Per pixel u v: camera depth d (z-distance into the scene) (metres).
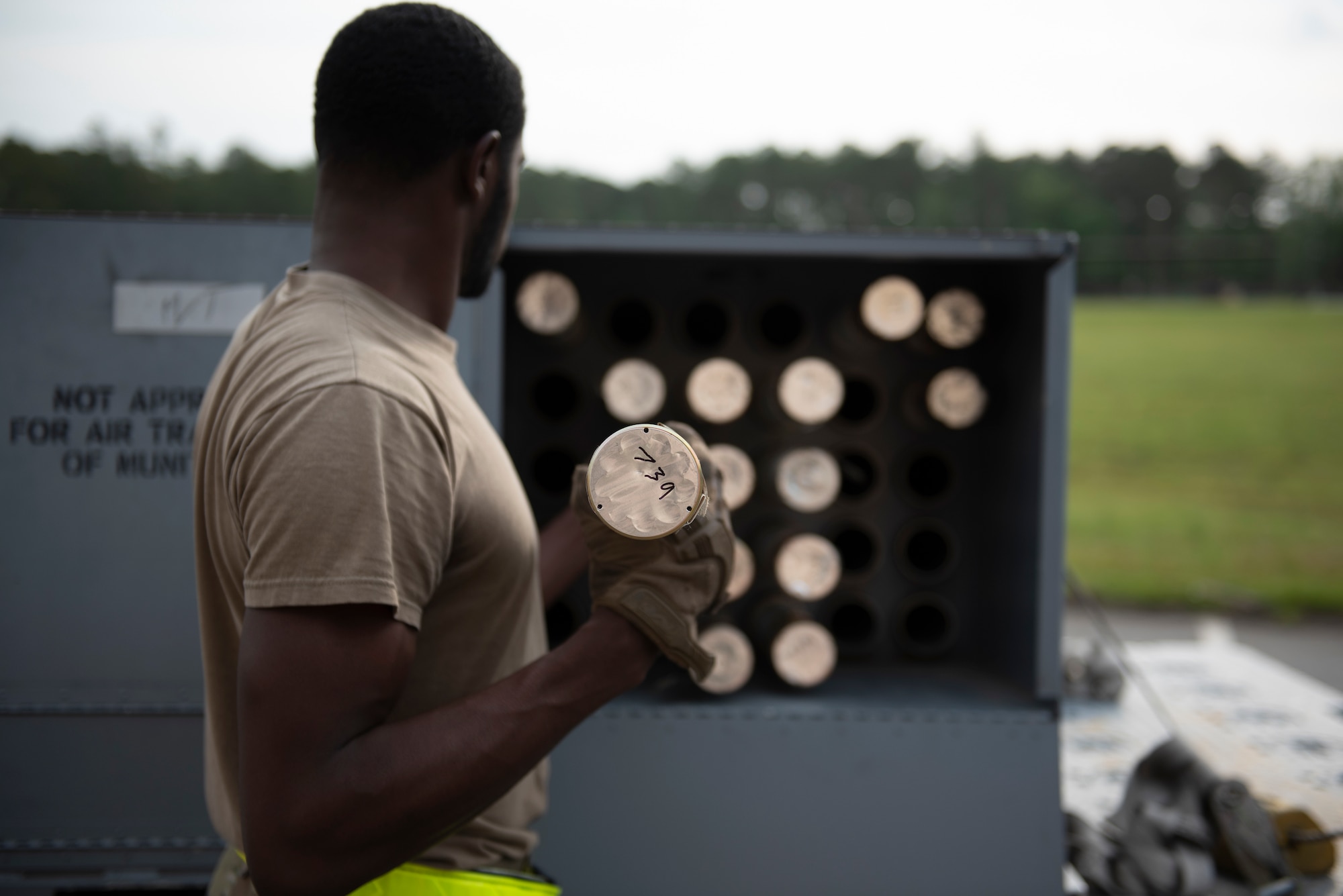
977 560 2.16
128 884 1.71
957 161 38.06
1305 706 3.20
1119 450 14.27
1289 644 5.23
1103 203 40.97
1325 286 33.09
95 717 1.71
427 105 0.85
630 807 1.75
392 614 0.71
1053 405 1.78
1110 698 3.20
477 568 0.85
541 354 2.10
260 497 0.69
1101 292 34.38
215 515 0.80
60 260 1.70
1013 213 37.88
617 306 2.18
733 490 1.92
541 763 1.06
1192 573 7.27
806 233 1.72
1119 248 36.53
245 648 0.68
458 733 0.71
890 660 2.16
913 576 2.12
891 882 1.75
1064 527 1.79
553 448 2.10
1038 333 1.83
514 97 0.94
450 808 0.70
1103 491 11.59
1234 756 2.75
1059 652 1.80
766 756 1.77
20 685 1.70
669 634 0.79
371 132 0.85
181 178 22.89
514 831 0.99
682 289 2.14
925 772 1.77
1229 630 5.56
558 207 26.58
